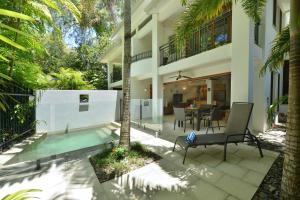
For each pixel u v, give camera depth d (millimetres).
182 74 10438
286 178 2633
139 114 9258
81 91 9086
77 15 3596
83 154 4988
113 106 10258
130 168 4012
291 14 2621
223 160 4281
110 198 3014
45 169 4035
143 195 3076
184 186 3297
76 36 19656
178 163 4227
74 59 22188
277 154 4609
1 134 5129
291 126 2602
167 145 5566
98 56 22641
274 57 4793
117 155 4406
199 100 15070
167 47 10680
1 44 3547
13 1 3383
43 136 7031
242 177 3486
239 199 2848
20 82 5781
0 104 2449
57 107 8078
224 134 5055
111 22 9844
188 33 4367
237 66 6113
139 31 13695
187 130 7871
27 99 6730
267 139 6156
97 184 3438
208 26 8359
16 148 5449
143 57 12703
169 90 15820
